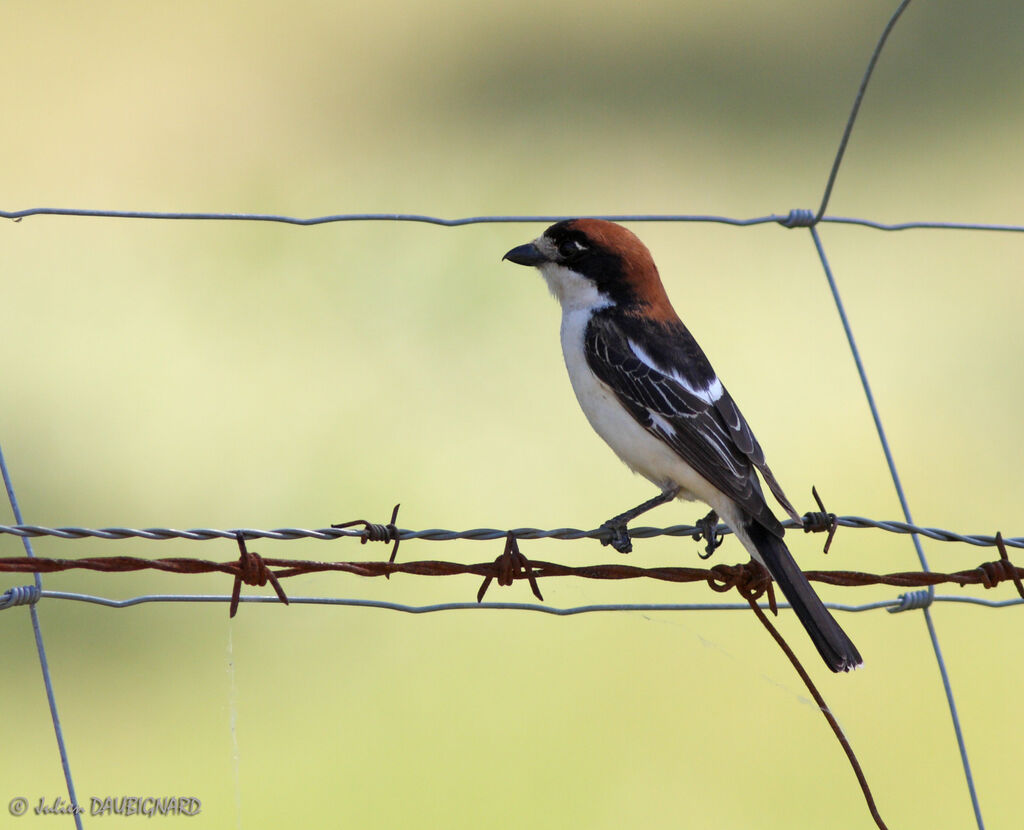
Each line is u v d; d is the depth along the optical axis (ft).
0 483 41.27
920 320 52.65
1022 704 34.88
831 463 44.80
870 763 33.45
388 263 54.08
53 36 70.74
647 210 59.67
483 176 61.31
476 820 32.17
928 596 21.39
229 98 66.33
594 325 24.18
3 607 18.08
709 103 69.92
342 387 47.09
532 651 36.50
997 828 32.07
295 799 31.89
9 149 59.41
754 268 56.34
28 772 32.53
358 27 74.79
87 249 53.78
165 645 37.22
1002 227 23.25
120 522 41.01
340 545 39.14
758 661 35.47
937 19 77.36
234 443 43.42
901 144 66.95
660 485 23.62
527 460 43.80
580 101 69.72
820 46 75.31
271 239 55.42
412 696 35.04
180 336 48.80
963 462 44.65
